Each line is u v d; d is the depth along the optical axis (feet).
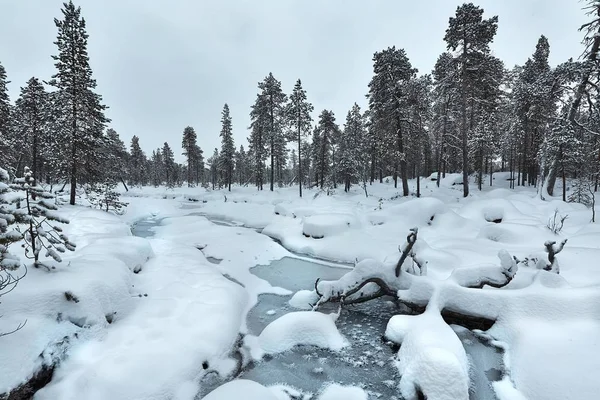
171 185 188.96
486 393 18.11
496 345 22.54
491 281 26.55
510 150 115.65
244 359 22.15
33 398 15.31
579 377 16.26
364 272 29.04
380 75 87.51
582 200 70.28
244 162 228.22
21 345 15.76
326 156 149.18
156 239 55.98
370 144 130.93
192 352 20.61
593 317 20.20
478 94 88.38
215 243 54.19
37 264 22.06
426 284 26.81
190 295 28.45
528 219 51.70
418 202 61.46
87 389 16.16
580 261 31.89
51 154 74.33
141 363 18.40
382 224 59.52
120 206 82.64
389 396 18.37
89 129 76.23
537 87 92.48
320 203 87.30
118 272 26.53
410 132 91.15
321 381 19.80
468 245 42.63
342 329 26.48
